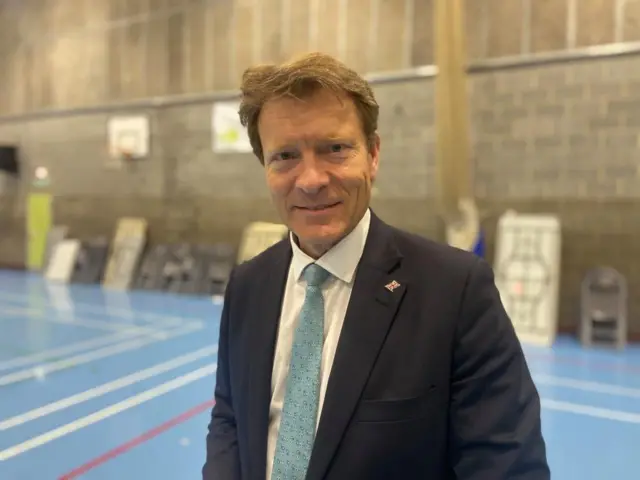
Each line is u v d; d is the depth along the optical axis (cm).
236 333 122
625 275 460
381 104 563
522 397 98
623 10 448
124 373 383
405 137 553
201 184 677
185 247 679
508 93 495
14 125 820
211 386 360
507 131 497
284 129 100
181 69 679
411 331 101
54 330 495
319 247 110
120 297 644
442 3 444
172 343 454
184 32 673
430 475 99
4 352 431
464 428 98
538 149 486
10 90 816
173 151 693
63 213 788
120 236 723
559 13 471
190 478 247
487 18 498
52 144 788
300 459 101
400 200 560
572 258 478
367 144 106
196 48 668
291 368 108
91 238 765
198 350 436
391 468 97
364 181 104
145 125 708
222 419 129
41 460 262
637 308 457
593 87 462
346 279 108
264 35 623
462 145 460
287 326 113
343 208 103
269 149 103
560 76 473
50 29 773
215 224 672
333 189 102
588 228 471
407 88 549
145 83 706
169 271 675
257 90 102
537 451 96
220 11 649
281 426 105
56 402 333
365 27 566
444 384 99
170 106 689
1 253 851
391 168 562
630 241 456
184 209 691
